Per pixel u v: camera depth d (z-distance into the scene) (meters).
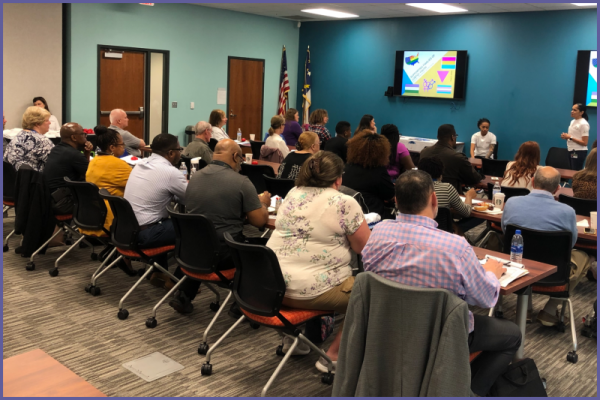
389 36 10.08
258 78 10.85
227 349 2.98
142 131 9.36
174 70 9.48
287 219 2.45
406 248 1.92
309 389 2.59
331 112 11.12
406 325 1.77
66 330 3.13
